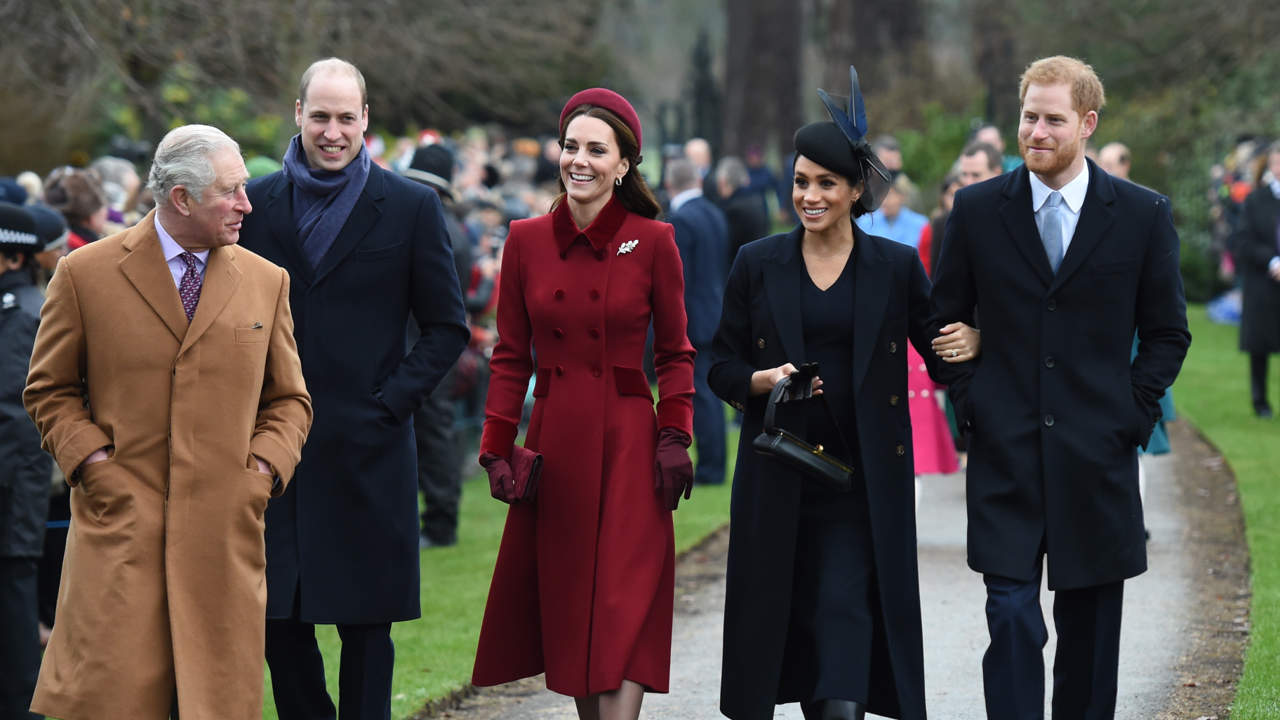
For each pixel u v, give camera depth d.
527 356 10.58
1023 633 9.84
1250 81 50.34
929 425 17.17
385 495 10.60
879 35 70.81
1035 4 58.47
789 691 10.18
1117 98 56.38
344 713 10.66
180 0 30.08
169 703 9.16
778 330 10.08
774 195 65.31
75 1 28.23
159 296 9.25
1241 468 21.70
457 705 12.89
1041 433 10.01
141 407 9.20
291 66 33.94
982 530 10.09
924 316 10.41
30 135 32.19
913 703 9.84
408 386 10.66
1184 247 48.69
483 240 24.75
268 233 10.65
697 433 23.31
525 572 10.36
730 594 10.20
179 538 9.14
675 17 102.00
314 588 10.40
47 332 9.23
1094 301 10.02
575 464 10.15
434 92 47.56
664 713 12.32
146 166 25.19
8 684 11.54
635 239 10.28
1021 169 10.21
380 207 10.70
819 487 10.05
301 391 9.73
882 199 10.09
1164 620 14.52
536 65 51.00
